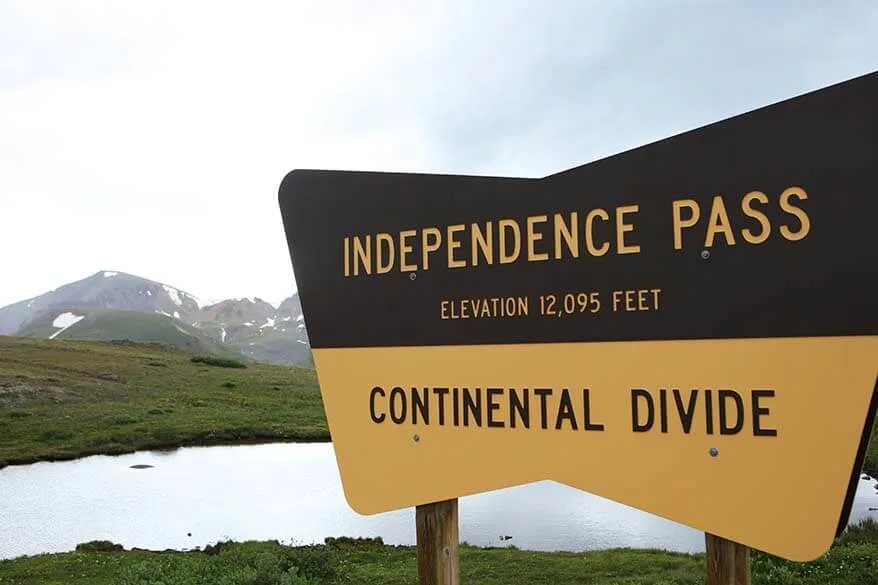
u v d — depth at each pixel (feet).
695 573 36.06
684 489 9.89
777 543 9.28
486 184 11.72
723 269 9.80
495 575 38.93
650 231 10.33
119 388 181.57
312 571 39.01
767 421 9.41
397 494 12.21
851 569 32.27
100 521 66.85
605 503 70.23
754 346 9.53
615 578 36.68
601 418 10.54
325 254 13.16
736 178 9.75
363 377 12.66
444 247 12.04
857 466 8.90
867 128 8.96
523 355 11.23
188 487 84.02
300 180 13.44
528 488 80.53
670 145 10.24
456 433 11.75
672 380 10.05
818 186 9.22
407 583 37.11
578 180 10.94
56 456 109.60
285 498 76.48
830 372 9.07
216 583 33.19
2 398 153.79
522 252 11.34
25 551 56.44
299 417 154.20
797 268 9.30
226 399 179.11
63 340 270.67
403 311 12.35
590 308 10.73
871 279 8.87
